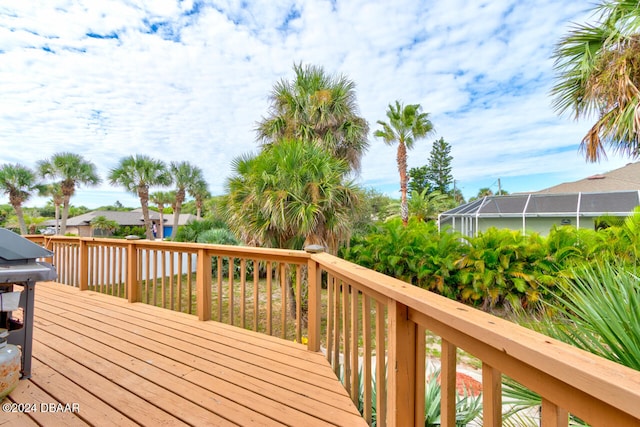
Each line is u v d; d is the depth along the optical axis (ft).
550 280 14.58
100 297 11.57
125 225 81.71
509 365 2.11
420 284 19.01
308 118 20.89
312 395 5.36
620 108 11.82
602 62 11.99
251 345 7.46
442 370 2.76
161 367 6.26
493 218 35.24
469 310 2.50
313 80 21.12
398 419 3.21
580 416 1.67
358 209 17.25
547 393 1.85
